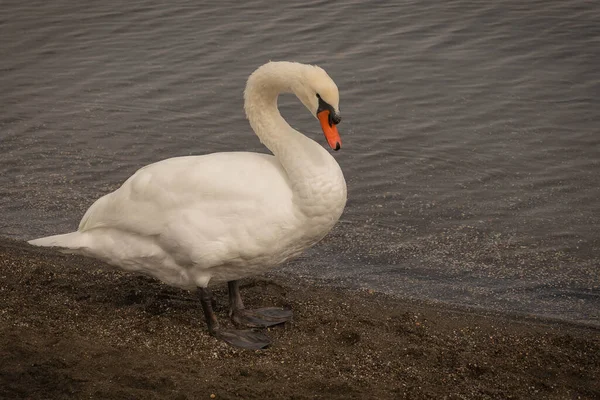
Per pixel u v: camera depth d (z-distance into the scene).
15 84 20.22
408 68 20.14
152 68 20.80
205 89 19.56
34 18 24.20
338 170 10.06
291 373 9.41
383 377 9.55
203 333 10.53
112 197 10.48
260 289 12.01
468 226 14.12
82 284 11.88
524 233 13.86
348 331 10.61
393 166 16.22
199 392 8.84
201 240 9.78
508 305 11.75
